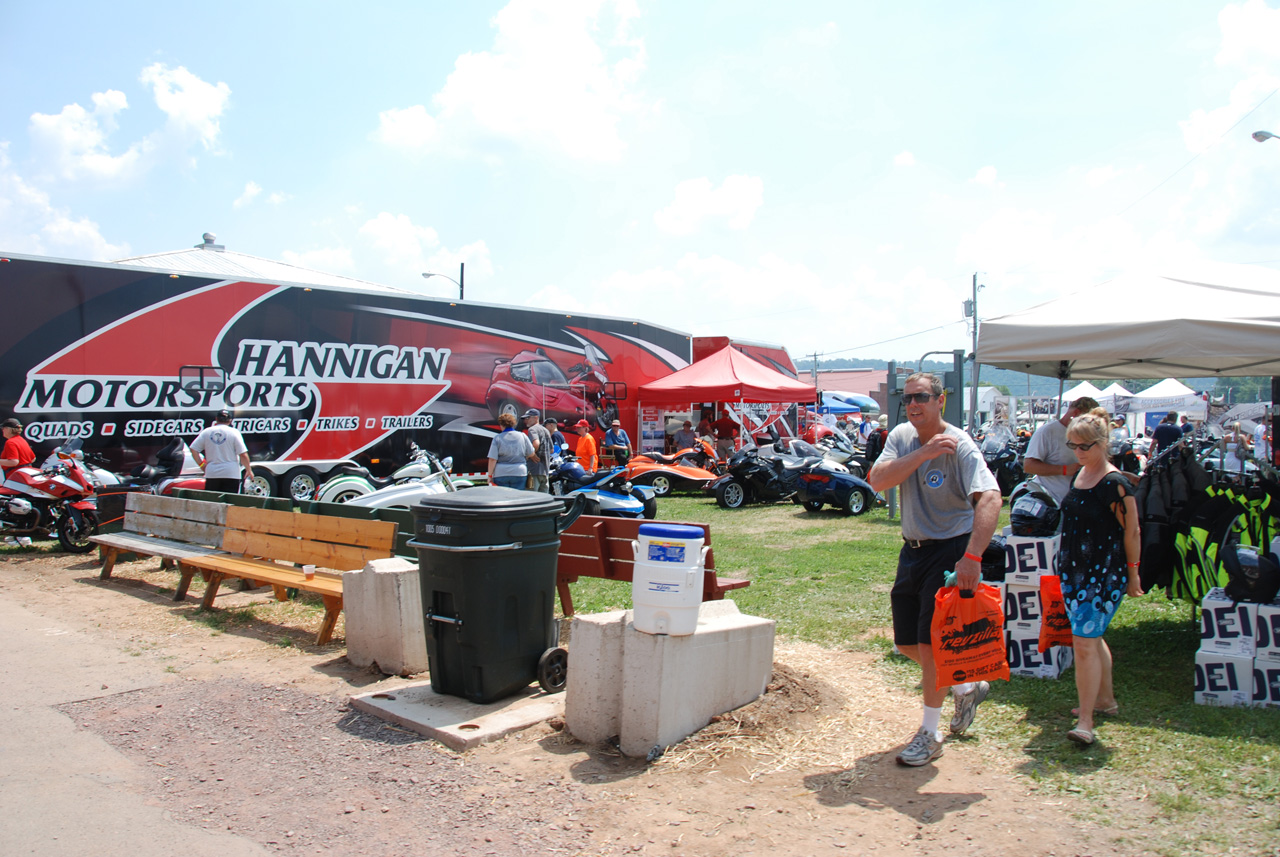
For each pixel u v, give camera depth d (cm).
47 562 979
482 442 1509
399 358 1388
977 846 310
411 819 347
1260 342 501
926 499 390
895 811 340
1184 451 564
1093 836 316
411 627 541
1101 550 400
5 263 1019
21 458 1005
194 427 1168
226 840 330
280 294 1250
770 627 467
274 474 1241
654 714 398
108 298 1095
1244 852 301
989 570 594
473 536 460
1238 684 450
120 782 386
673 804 352
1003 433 1619
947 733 421
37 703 491
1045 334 566
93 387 1082
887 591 770
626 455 1493
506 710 462
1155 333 529
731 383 1778
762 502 1600
